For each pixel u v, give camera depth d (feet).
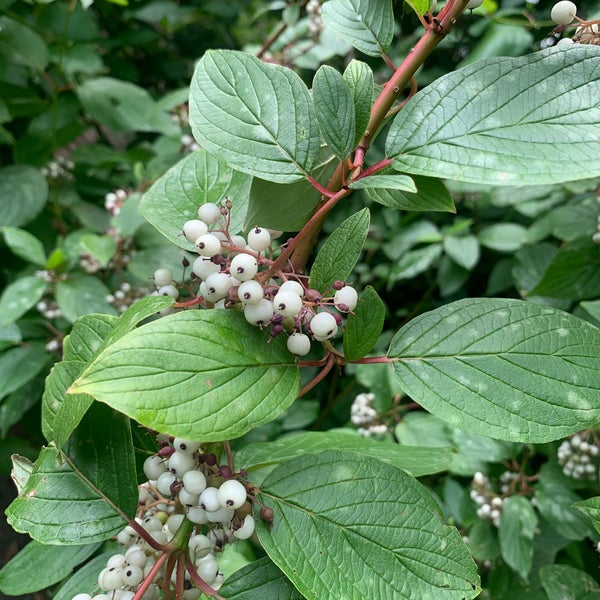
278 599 0.71
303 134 0.67
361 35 0.79
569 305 1.57
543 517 1.47
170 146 2.23
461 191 2.01
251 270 0.62
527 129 0.60
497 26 1.73
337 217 2.34
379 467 0.68
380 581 0.63
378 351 1.96
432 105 0.64
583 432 1.30
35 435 2.30
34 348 1.88
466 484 1.71
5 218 2.11
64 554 0.88
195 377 0.57
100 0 2.59
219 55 0.70
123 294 1.91
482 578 1.53
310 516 0.67
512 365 0.64
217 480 0.68
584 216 1.69
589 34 0.76
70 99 2.38
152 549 0.73
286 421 1.96
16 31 2.11
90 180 2.55
